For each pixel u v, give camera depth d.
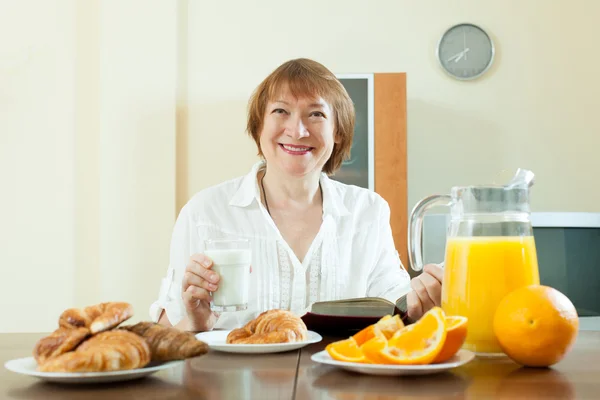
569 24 3.55
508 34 3.55
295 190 1.80
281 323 1.03
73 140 3.51
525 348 0.86
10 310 3.47
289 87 1.68
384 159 3.14
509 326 0.88
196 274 1.25
